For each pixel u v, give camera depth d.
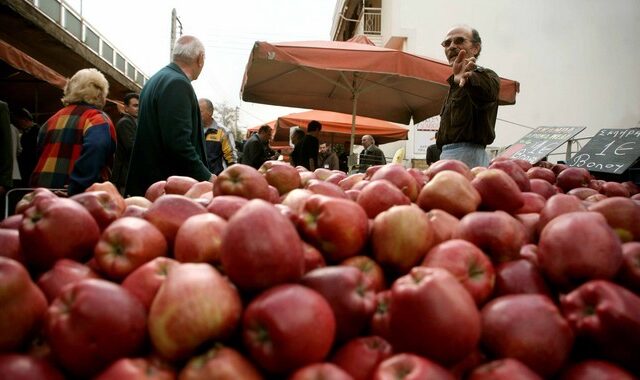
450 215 1.39
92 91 3.69
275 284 0.91
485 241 1.17
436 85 6.62
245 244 0.89
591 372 0.84
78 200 1.31
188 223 1.14
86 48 8.85
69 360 0.80
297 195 1.50
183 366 0.84
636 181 3.65
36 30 7.18
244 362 0.80
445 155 3.51
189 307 0.82
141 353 0.86
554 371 0.88
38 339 0.89
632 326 0.84
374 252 1.21
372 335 0.96
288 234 0.94
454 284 0.87
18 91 8.19
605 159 3.89
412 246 1.16
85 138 3.45
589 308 0.92
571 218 1.06
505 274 1.08
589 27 13.75
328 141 15.26
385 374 0.79
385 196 1.41
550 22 13.85
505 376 0.80
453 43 3.58
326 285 0.95
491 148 10.39
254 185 1.51
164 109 3.17
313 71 6.35
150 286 0.97
